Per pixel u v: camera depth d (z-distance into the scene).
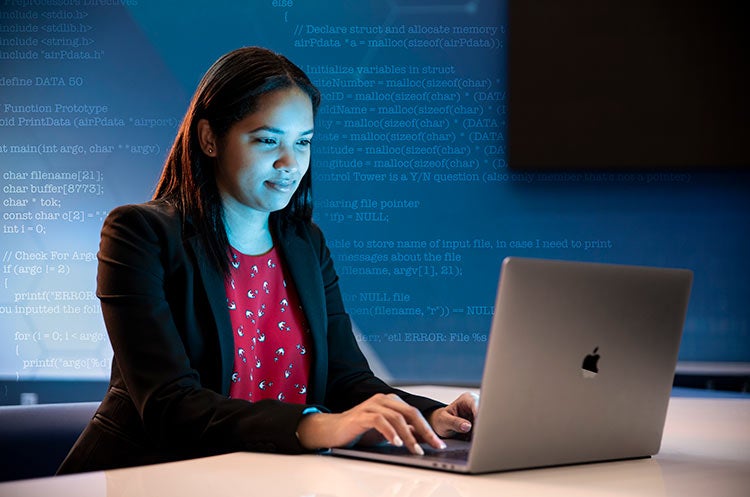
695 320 3.87
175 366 1.30
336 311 1.66
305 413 1.15
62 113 3.89
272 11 3.91
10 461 1.47
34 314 3.85
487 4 3.88
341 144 3.92
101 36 3.90
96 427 1.42
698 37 3.80
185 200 1.46
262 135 1.43
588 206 3.89
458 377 3.89
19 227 3.86
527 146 3.83
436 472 1.00
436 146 3.90
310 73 3.92
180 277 1.41
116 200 3.90
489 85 3.89
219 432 1.19
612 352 1.06
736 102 3.79
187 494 0.88
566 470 1.03
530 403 1.00
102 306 1.36
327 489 0.90
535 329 0.98
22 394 3.79
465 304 3.90
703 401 1.71
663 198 3.88
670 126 3.81
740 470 1.05
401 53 3.90
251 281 1.53
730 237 3.85
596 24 3.80
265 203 1.48
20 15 3.88
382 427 1.07
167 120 3.91
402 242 3.91
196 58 3.91
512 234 3.90
